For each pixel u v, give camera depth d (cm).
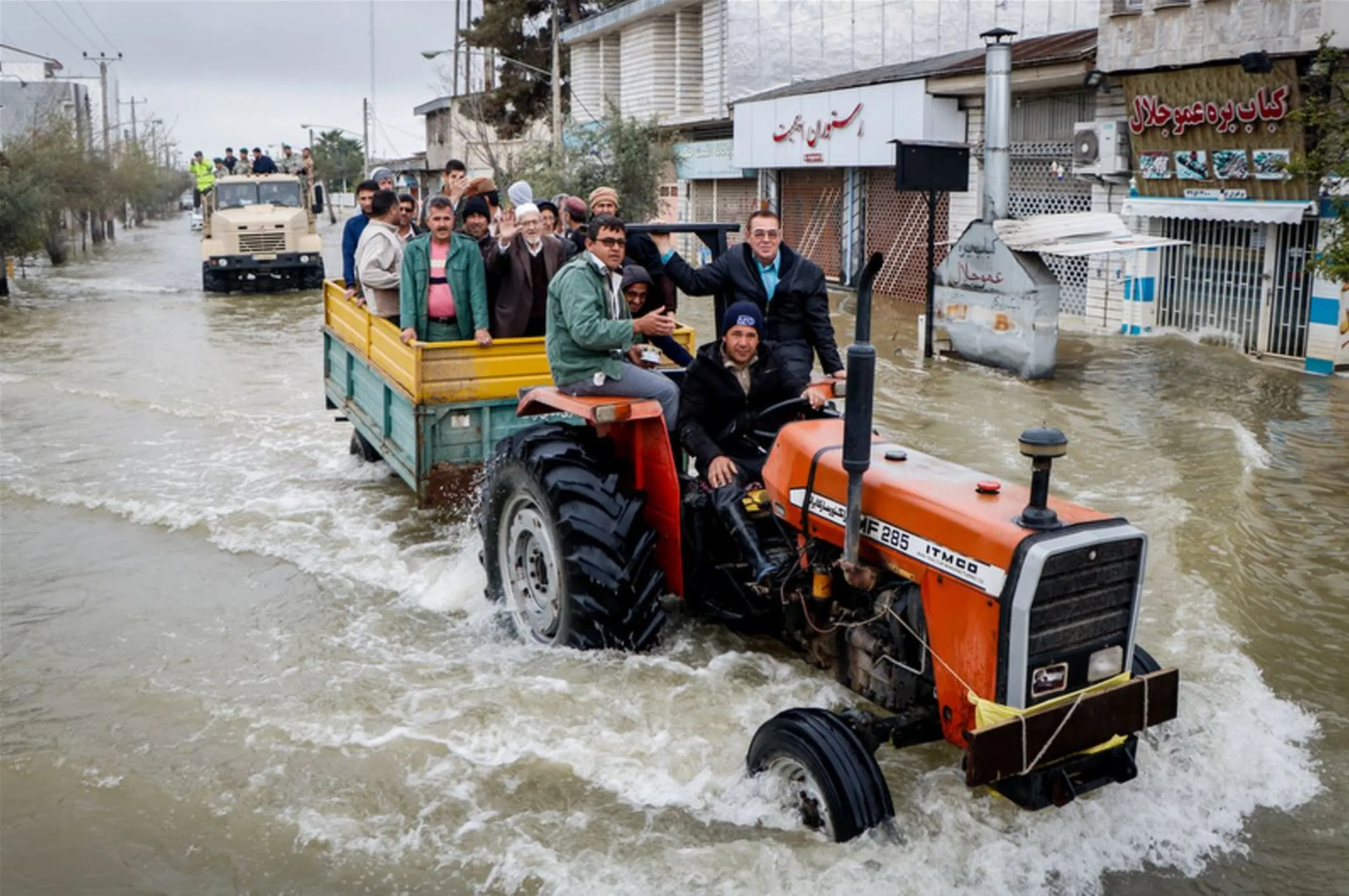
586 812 425
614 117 2803
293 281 2480
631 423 549
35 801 446
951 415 1088
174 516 792
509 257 761
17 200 2473
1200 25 1380
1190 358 1386
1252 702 512
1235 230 1426
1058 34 2005
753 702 490
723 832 411
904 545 415
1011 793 390
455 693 514
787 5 2655
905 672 429
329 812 431
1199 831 416
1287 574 679
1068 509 402
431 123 5334
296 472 919
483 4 3931
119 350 1572
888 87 1975
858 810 388
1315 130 1263
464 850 407
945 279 1404
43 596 655
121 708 516
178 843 417
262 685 536
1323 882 390
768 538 499
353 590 656
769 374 526
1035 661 380
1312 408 1114
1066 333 1587
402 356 750
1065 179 1714
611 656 536
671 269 649
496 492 589
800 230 2434
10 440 1032
